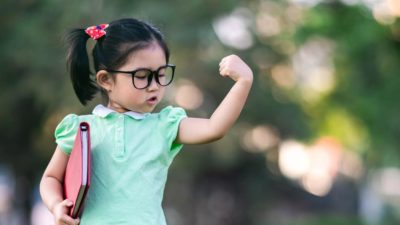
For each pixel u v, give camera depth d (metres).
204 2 18.19
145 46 4.48
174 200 21.72
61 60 18.11
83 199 4.30
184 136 4.50
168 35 17.72
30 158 21.83
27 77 19.20
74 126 4.70
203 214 23.03
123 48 4.48
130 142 4.52
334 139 25.38
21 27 18.80
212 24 18.16
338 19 20.67
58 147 4.74
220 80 19.58
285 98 21.88
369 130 21.73
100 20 17.42
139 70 4.47
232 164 21.56
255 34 20.03
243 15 19.78
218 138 4.40
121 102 4.57
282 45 21.06
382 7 20.72
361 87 21.66
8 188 24.52
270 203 24.17
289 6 20.67
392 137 21.41
